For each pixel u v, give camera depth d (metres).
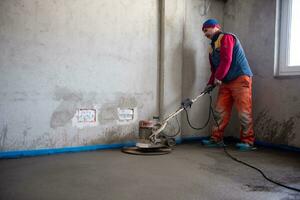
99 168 2.54
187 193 1.96
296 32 3.51
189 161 2.85
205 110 4.16
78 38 3.20
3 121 2.86
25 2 2.91
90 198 1.84
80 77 3.23
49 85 3.07
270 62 3.64
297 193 1.98
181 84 3.87
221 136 3.71
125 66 3.51
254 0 3.84
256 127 3.83
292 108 3.39
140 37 3.60
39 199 1.80
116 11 3.42
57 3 3.07
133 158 2.95
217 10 4.22
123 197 1.86
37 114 3.02
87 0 3.23
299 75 3.32
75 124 3.23
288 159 2.97
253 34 3.86
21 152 2.96
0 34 2.81
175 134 3.83
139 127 3.30
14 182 2.12
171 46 3.76
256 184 2.17
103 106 3.39
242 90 3.47
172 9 3.74
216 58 3.53
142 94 3.65
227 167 2.64
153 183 2.15
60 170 2.46
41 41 3.01
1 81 2.84
